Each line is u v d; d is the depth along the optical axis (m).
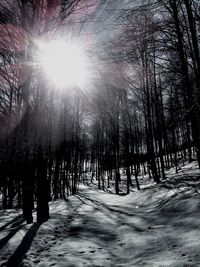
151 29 6.39
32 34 7.18
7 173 10.51
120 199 16.95
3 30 6.95
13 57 7.72
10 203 17.33
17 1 6.93
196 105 6.59
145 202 12.06
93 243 6.35
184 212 7.40
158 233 6.36
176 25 6.97
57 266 4.79
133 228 7.46
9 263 5.04
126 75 8.59
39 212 9.45
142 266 4.52
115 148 27.25
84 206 13.95
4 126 10.12
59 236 7.17
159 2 6.23
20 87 9.20
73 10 6.41
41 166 9.36
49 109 14.95
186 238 5.45
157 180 17.72
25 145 9.01
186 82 6.90
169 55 8.20
